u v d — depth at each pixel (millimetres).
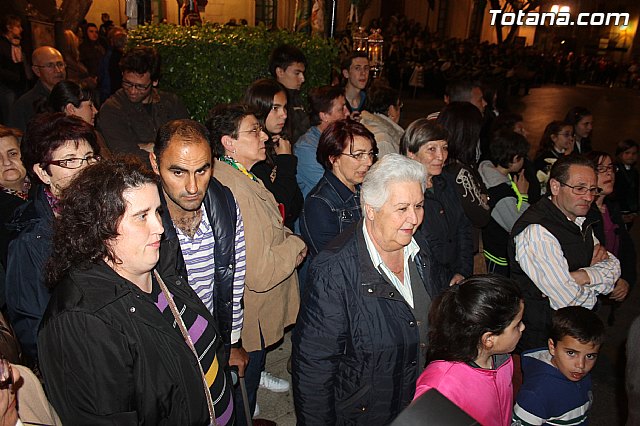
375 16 24438
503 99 6836
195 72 4656
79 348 1428
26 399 1323
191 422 1612
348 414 1992
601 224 3305
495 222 3650
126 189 1480
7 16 6379
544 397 2229
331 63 5570
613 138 14219
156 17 8719
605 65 30969
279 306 2699
